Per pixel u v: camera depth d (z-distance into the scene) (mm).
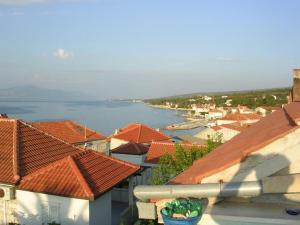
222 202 7508
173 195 6797
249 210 7152
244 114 108000
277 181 7035
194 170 10227
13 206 19609
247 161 7234
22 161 20969
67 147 25203
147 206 7320
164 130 137125
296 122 7449
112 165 22516
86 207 17953
